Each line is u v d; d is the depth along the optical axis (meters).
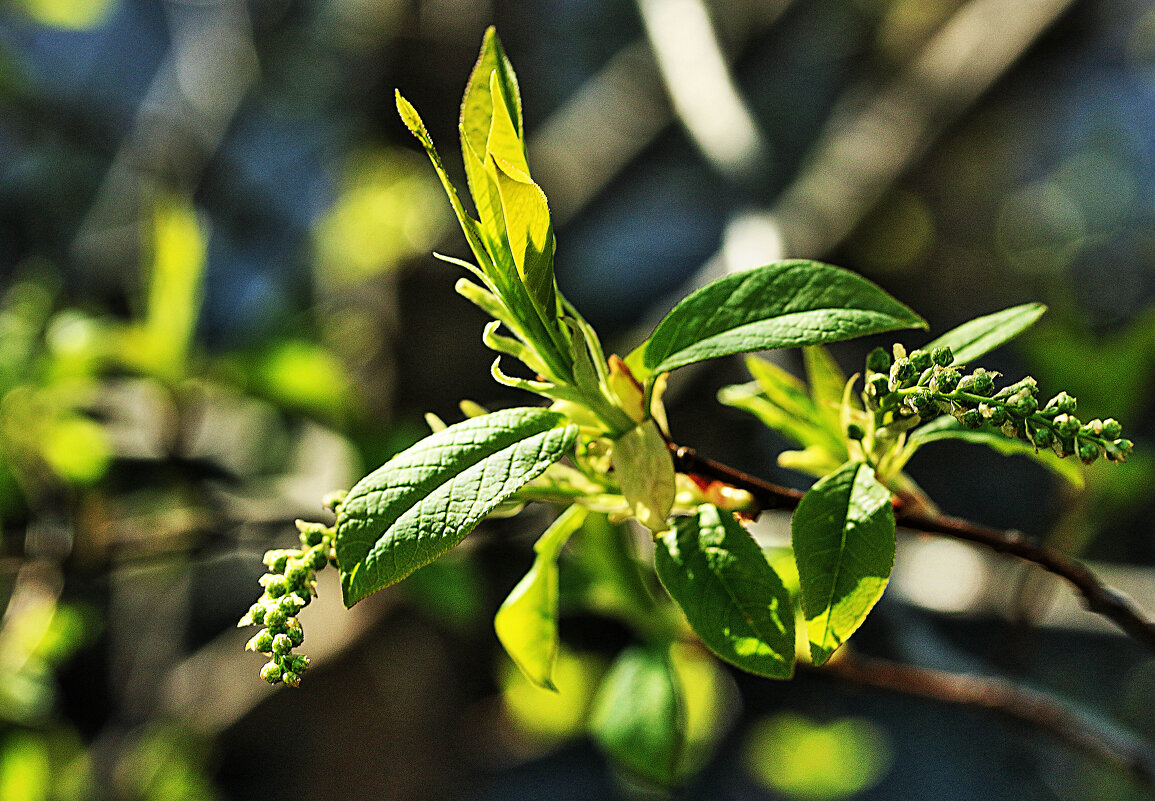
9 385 0.72
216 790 0.97
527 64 1.19
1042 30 0.97
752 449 0.94
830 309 0.41
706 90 0.92
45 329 0.87
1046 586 0.55
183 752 0.95
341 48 1.20
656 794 0.76
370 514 0.40
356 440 0.78
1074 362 0.59
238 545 0.78
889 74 1.19
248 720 0.96
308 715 0.97
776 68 1.31
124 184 1.20
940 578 0.72
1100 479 0.57
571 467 0.45
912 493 0.45
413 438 0.78
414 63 1.01
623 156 1.16
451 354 1.02
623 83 1.19
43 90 1.17
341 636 0.97
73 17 1.08
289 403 0.78
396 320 1.03
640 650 0.53
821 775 1.06
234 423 0.99
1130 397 0.58
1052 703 0.52
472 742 1.05
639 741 0.52
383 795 0.99
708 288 0.42
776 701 1.24
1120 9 1.20
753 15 1.18
